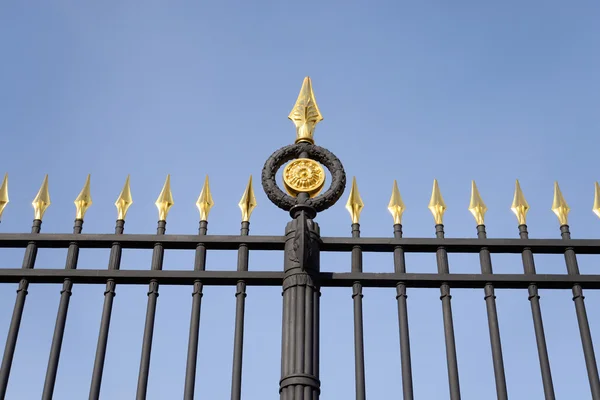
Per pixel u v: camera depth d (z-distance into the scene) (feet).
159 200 20.84
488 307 19.66
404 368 18.85
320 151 21.25
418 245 20.34
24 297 19.56
